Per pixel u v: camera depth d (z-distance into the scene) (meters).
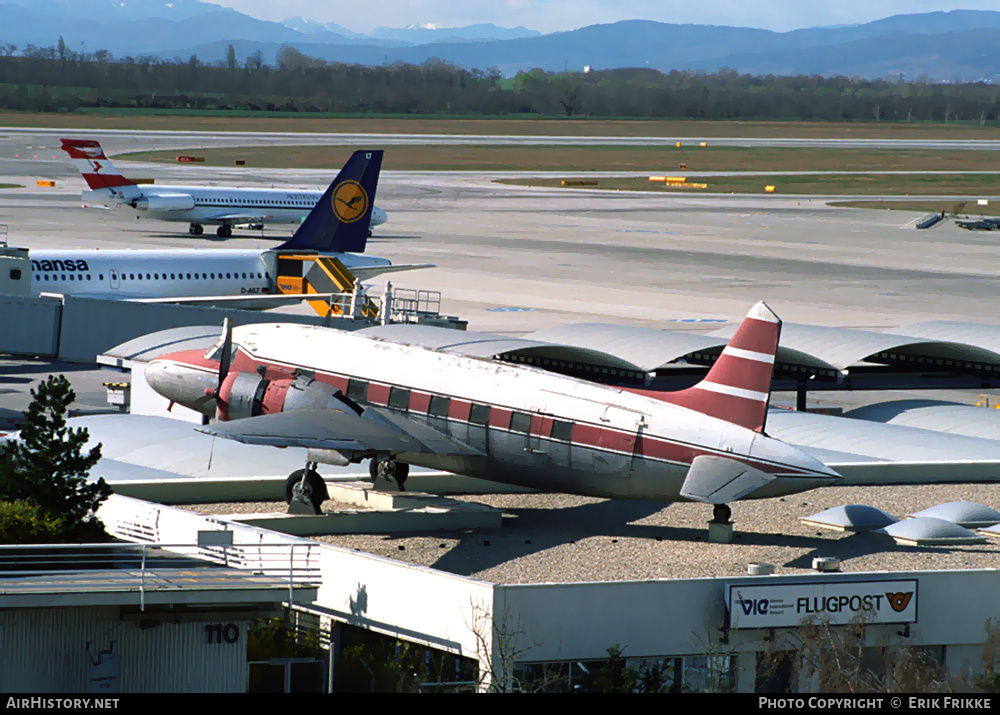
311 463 121.88
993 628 99.56
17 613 89.19
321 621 100.75
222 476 136.88
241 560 100.62
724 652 94.88
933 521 117.62
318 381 129.00
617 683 90.56
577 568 105.69
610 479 118.44
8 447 107.31
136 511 113.38
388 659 96.69
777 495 114.44
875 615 98.06
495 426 121.88
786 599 95.69
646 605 93.38
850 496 137.12
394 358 128.12
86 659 91.44
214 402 137.00
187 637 95.00
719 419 115.88
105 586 90.94
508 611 89.31
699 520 125.38
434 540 115.06
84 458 108.12
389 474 132.75
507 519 124.62
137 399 187.75
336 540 114.62
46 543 102.12
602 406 118.62
